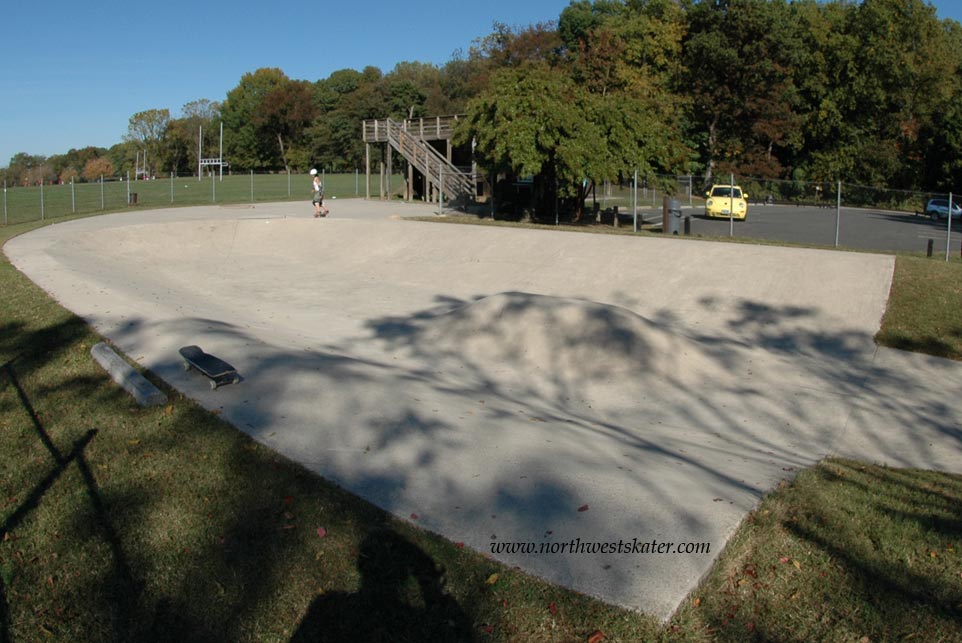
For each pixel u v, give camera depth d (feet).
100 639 13.14
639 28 198.90
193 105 361.92
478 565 14.61
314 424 22.41
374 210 109.70
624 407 31.83
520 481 18.49
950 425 31.17
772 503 18.17
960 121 180.34
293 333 42.16
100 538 16.10
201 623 13.46
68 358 30.68
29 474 19.42
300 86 325.01
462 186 119.03
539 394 33.12
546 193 108.68
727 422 30.63
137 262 70.38
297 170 340.59
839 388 35.68
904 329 43.14
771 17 180.96
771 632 13.26
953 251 77.41
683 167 104.32
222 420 22.68
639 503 17.28
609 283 55.52
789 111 190.80
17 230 83.71
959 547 16.84
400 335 42.52
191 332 34.01
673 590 13.78
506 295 42.14
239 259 74.69
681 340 38.99
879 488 21.43
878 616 13.87
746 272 53.57
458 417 24.12
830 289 49.03
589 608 13.30
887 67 194.49
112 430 22.20
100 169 364.99
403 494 17.74
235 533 16.07
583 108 92.79
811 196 140.36
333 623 13.39
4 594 14.35
